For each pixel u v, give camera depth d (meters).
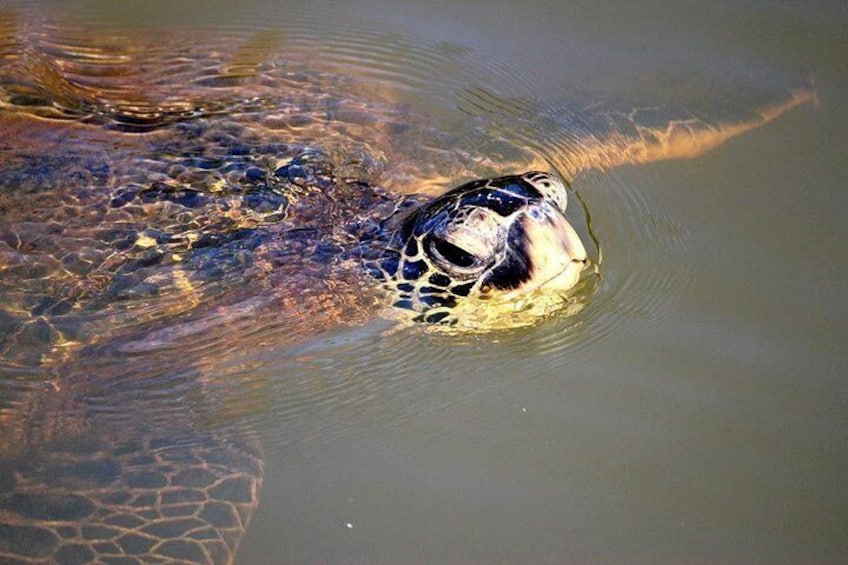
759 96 5.68
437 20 6.37
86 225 4.34
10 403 3.93
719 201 4.97
